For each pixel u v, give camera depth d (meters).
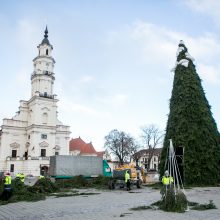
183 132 34.75
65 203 17.81
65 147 85.31
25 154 82.38
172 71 38.88
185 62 37.62
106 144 91.88
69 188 32.69
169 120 36.81
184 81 36.88
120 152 90.50
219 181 33.94
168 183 15.32
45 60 87.25
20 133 83.12
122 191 27.92
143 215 12.84
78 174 39.75
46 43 89.19
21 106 84.69
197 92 36.44
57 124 86.00
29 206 16.39
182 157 33.88
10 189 19.22
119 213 13.61
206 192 25.31
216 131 36.28
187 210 14.05
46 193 24.66
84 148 101.69
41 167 74.00
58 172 38.81
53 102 83.81
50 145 80.88
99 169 41.34
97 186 34.53
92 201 18.92
